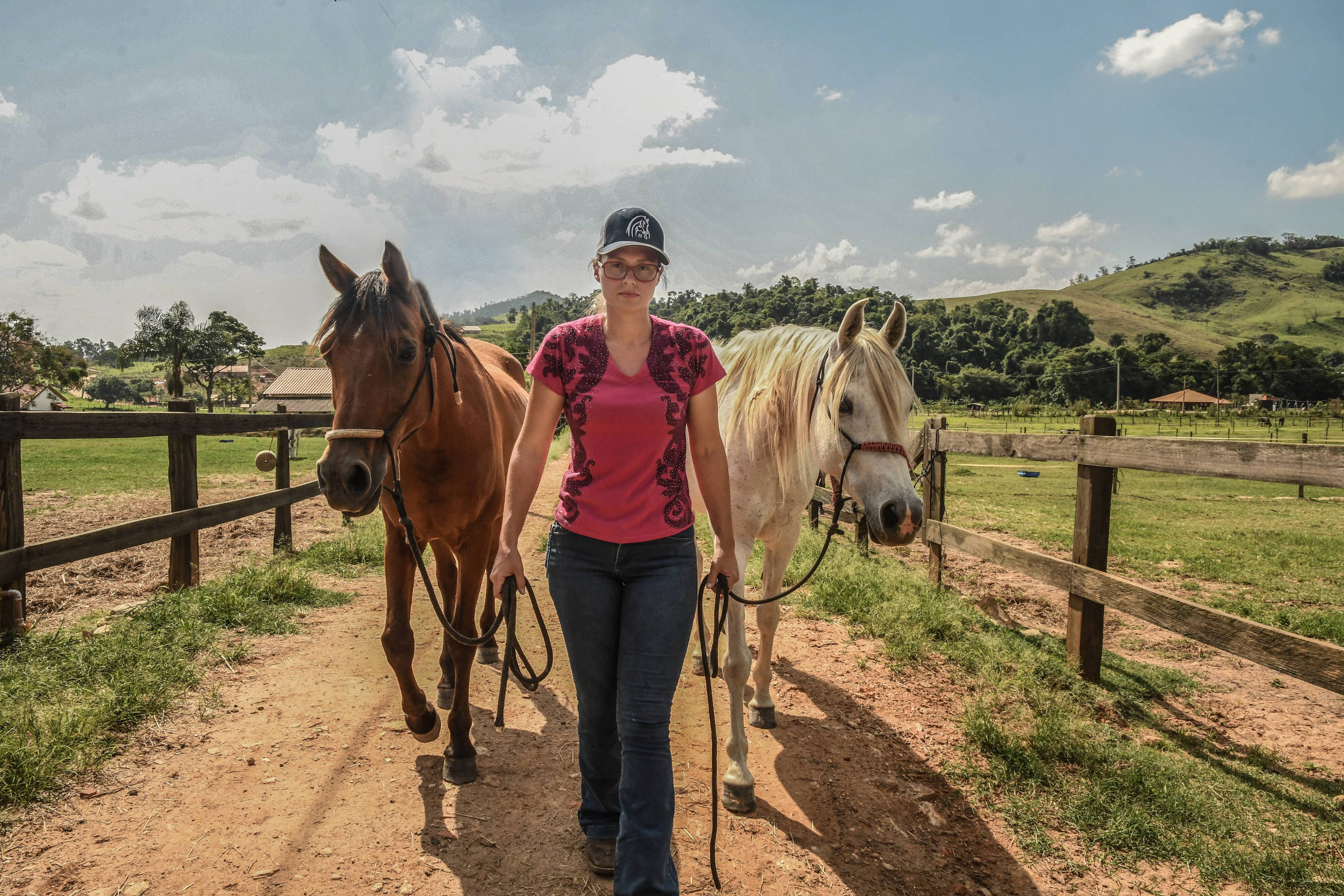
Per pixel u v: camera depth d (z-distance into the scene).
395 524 2.51
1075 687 3.41
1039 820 2.35
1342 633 4.47
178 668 3.07
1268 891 2.02
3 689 2.77
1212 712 3.32
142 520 4.07
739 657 2.43
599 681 1.76
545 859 2.06
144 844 2.02
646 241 1.63
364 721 2.87
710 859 1.80
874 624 4.17
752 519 2.72
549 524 7.88
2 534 3.32
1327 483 2.35
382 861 2.02
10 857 1.91
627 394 1.66
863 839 2.24
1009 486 14.69
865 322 2.51
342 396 2.09
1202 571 6.41
